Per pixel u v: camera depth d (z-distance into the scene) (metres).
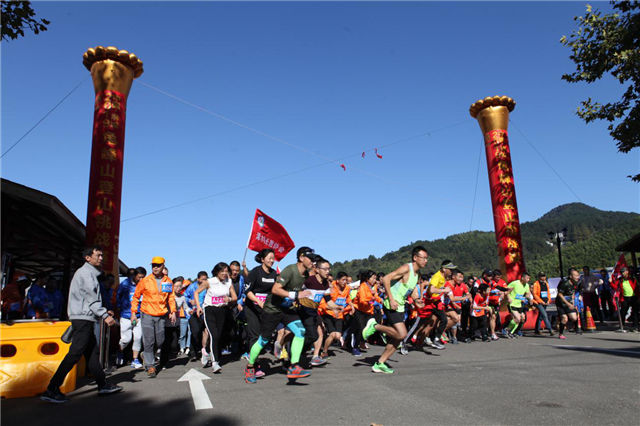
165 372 7.44
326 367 7.44
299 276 6.12
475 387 5.24
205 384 6.02
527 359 7.47
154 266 7.18
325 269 7.05
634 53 11.37
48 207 8.85
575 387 5.09
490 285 11.45
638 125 11.97
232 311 9.03
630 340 10.14
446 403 4.49
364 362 7.95
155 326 7.08
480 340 11.63
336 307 8.53
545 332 13.55
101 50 11.08
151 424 4.09
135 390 5.78
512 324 12.35
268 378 6.47
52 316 8.78
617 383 5.27
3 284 10.02
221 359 9.13
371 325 7.64
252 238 9.95
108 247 10.28
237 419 4.14
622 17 11.99
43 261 16.78
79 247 15.86
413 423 3.84
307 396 5.03
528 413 4.04
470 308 11.41
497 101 15.62
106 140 10.77
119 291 8.50
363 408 4.39
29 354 5.68
